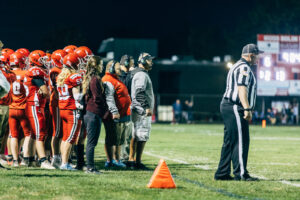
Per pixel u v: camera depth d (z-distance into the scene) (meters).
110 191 13.27
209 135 43.75
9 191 12.91
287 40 66.94
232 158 15.82
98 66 16.75
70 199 12.18
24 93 18.50
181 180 15.67
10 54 20.42
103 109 16.72
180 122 73.25
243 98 15.33
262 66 66.69
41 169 17.69
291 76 67.06
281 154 26.73
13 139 18.78
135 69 18.91
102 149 28.05
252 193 13.57
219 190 13.87
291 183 15.80
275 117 73.38
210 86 79.69
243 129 15.56
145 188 13.80
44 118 18.34
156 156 24.62
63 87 17.19
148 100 18.64
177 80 79.81
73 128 17.36
